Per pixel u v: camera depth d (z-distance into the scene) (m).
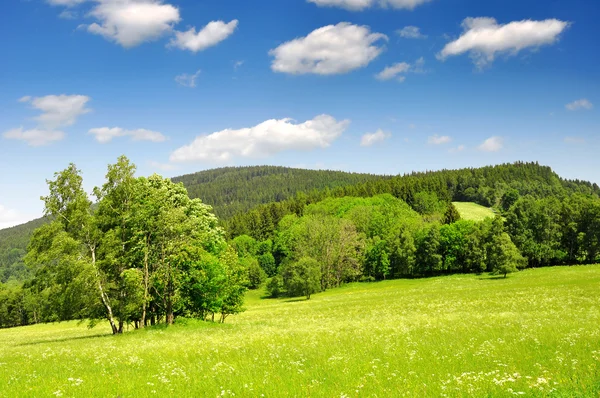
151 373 15.48
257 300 110.88
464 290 69.38
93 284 37.62
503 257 87.44
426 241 115.06
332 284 117.25
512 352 16.50
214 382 13.26
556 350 16.22
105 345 27.25
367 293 88.19
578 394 9.64
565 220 106.50
